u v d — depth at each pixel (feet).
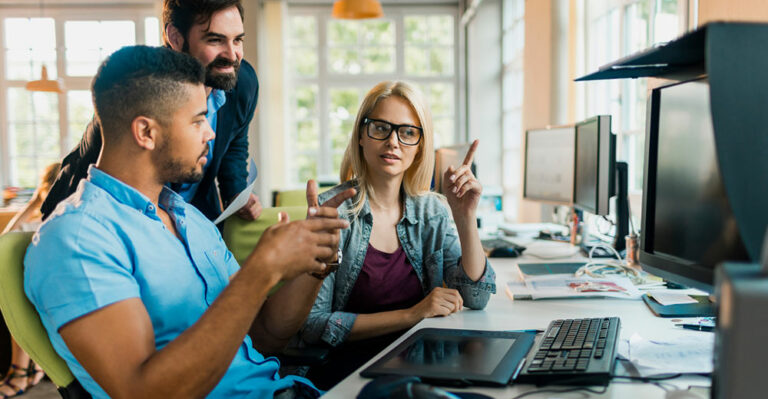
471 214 5.42
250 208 6.55
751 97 3.08
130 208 3.84
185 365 3.26
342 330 5.26
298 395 4.56
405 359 3.85
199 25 5.92
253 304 3.40
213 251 4.63
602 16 12.67
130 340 3.35
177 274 3.99
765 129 3.07
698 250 3.90
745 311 2.12
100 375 3.31
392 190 5.94
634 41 11.21
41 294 3.40
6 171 26.96
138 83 3.67
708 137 3.77
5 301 3.68
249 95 7.71
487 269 5.43
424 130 5.84
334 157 27.32
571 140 9.81
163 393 3.25
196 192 7.37
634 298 5.55
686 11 8.91
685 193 4.08
